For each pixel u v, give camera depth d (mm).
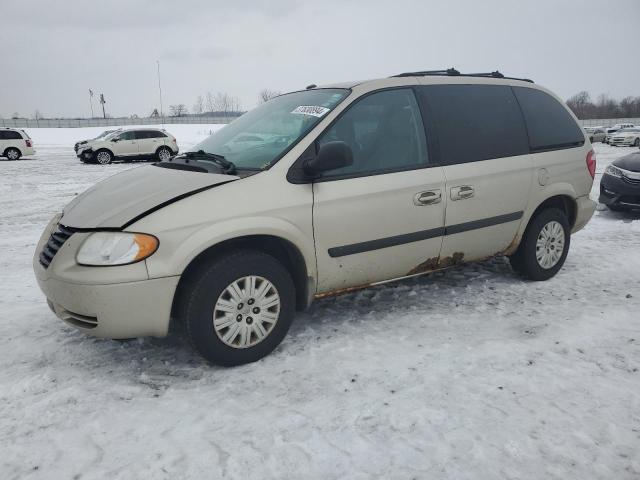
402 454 2434
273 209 3236
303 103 3912
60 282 2992
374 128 3723
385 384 3051
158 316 3008
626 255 5750
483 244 4285
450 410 2781
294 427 2646
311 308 4227
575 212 5000
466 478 2283
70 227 3131
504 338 3643
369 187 3580
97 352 3523
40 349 3574
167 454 2443
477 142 4184
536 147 4586
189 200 3064
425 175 3830
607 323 3881
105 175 16344
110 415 2762
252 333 3314
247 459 2404
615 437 2553
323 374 3178
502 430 2609
